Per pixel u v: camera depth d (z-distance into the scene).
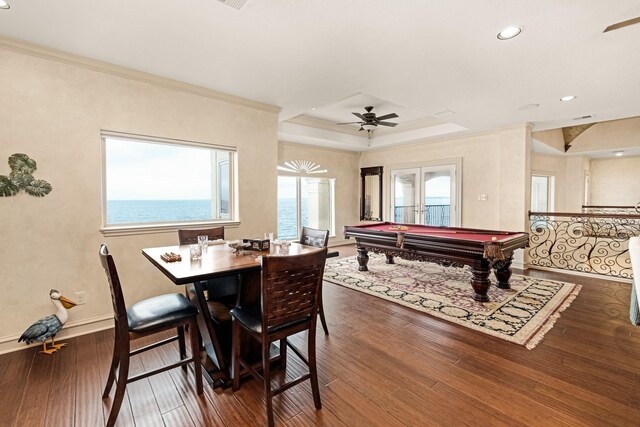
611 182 9.88
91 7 2.06
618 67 2.99
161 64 2.93
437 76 3.21
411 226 5.18
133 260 3.13
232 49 2.65
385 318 3.12
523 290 3.92
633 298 2.04
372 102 5.21
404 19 2.20
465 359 2.32
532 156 8.09
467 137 6.12
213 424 1.68
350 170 8.06
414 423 1.67
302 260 1.68
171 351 2.49
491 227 5.81
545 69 3.04
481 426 1.64
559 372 2.14
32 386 2.02
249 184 4.01
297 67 3.00
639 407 1.77
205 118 3.59
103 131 2.92
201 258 2.18
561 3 2.01
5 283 2.50
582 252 6.97
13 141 2.50
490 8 2.07
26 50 2.53
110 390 1.93
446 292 3.86
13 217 2.52
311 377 1.79
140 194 3.49
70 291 2.79
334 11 2.11
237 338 1.95
